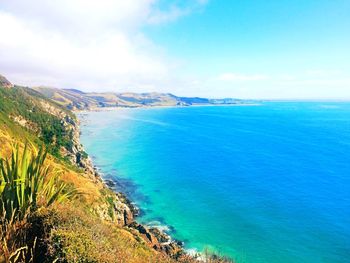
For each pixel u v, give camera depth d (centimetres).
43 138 10388
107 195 5022
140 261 688
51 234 575
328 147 12638
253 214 5559
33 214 652
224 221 5241
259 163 9762
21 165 711
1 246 541
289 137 15675
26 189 693
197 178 7950
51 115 15812
